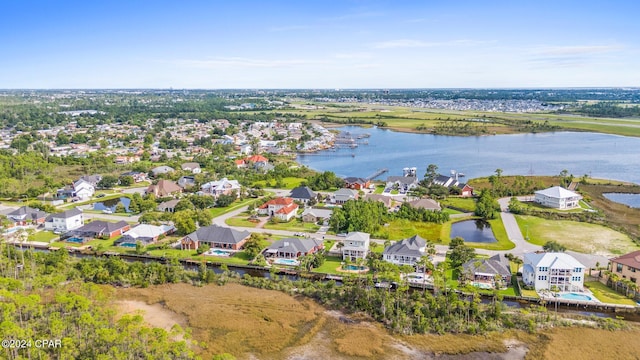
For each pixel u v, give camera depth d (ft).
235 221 553.23
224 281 386.32
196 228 505.66
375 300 342.85
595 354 283.79
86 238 495.82
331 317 331.57
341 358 282.97
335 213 521.65
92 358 254.27
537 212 577.02
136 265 399.03
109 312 297.33
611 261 380.78
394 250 413.59
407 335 306.96
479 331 308.40
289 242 438.40
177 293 368.07
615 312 334.03
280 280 387.75
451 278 385.91
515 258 407.64
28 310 289.94
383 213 553.64
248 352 289.12
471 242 472.03
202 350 289.53
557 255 366.02
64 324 276.62
